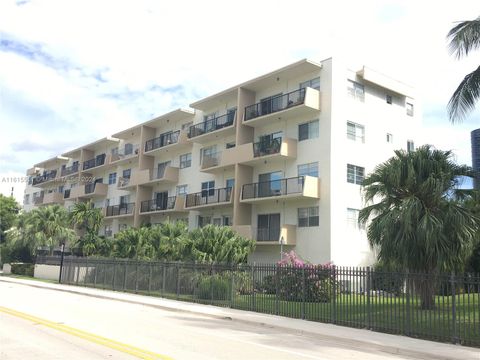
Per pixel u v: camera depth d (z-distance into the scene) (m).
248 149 35.78
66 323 13.46
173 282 24.88
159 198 47.66
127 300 23.55
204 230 27.58
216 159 39.66
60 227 46.88
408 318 14.20
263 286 19.72
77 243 45.34
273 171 35.53
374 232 19.31
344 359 10.33
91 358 8.59
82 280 34.19
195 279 23.27
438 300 14.06
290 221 33.53
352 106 33.66
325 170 31.95
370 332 14.57
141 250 31.62
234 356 9.69
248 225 35.03
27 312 15.78
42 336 10.97
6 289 28.28
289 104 33.88
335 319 16.31
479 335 12.94
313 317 17.05
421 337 13.71
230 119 38.75
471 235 18.50
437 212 18.77
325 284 17.66
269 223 35.00
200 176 43.03
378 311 15.44
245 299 20.41
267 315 18.30
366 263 32.34
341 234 31.53
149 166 50.19
